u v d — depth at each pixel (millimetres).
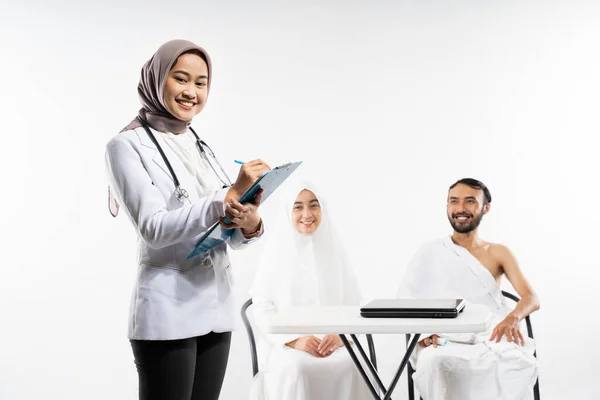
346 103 4211
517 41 4168
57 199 4133
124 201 1918
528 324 3643
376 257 4160
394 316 2150
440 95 4188
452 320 2082
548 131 4129
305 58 4227
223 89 4223
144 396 1920
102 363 4086
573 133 4117
